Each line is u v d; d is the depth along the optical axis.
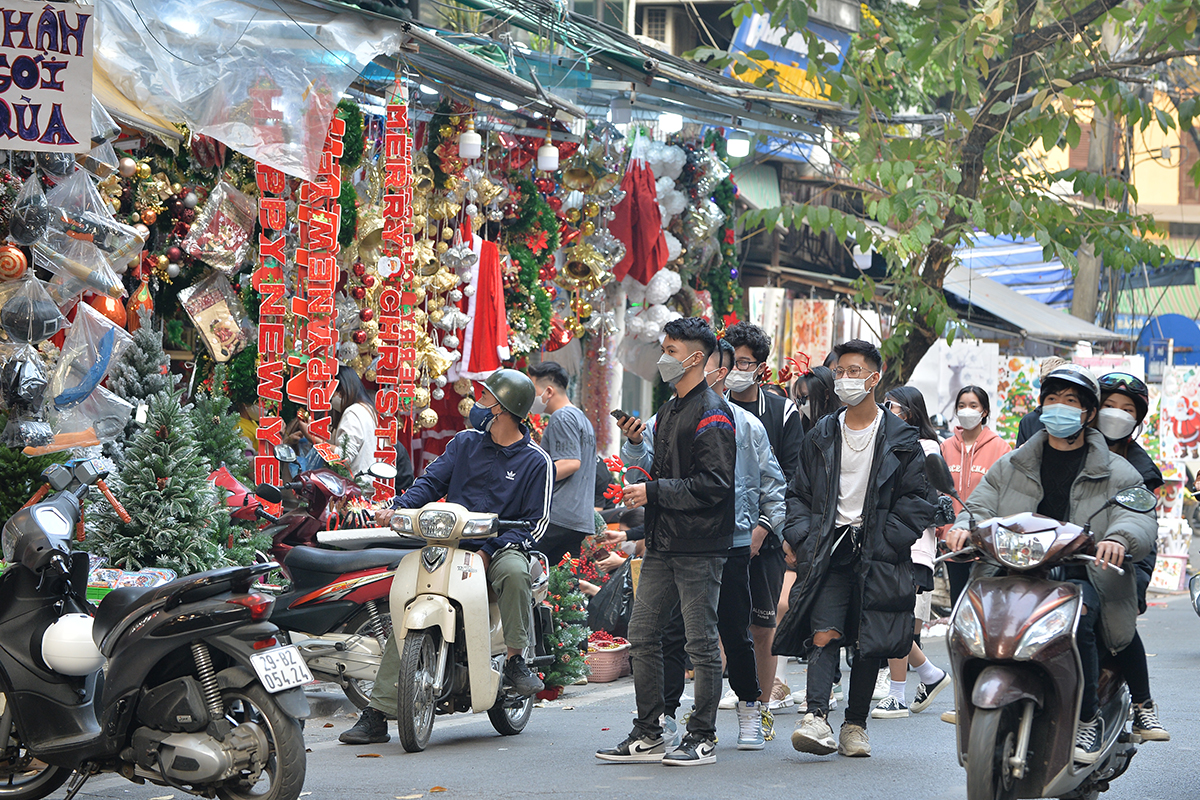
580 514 15.15
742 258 30.41
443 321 17.30
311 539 13.42
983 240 44.22
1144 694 9.55
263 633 8.36
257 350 15.40
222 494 13.37
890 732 12.65
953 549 8.87
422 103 17.52
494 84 16.00
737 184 29.67
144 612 8.41
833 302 25.00
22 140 10.68
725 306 24.23
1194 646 19.19
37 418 11.94
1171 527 27.83
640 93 18.52
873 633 10.71
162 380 13.68
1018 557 8.20
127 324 14.70
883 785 9.98
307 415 14.88
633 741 11.05
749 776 10.34
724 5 31.19
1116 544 8.29
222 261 14.66
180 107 13.06
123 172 14.23
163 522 12.35
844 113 20.80
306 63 13.28
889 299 22.81
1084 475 8.90
